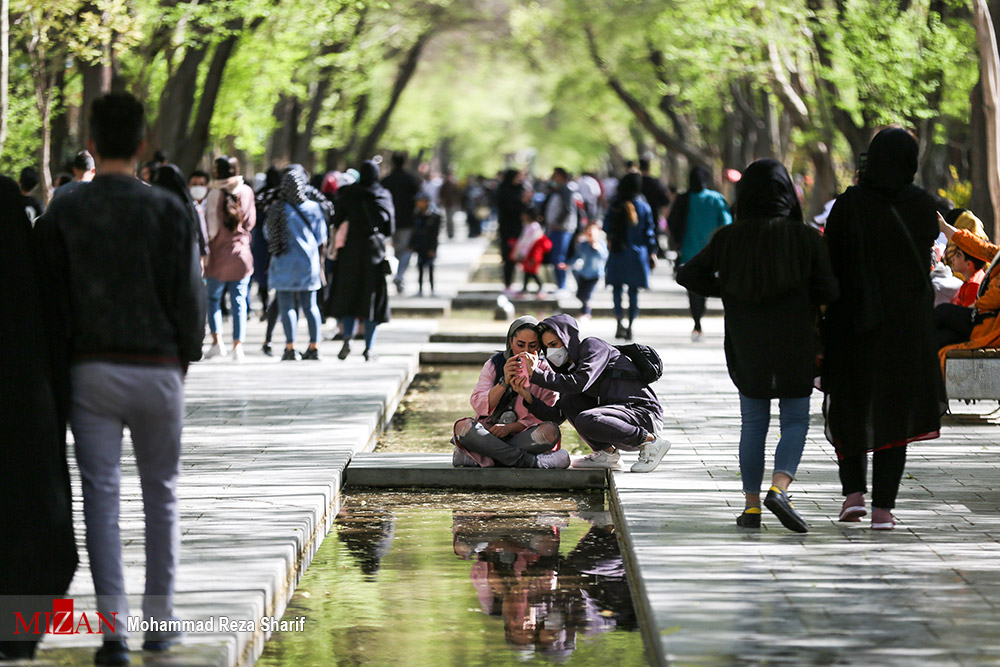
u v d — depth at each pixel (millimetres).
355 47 60312
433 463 16531
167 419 9273
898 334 12211
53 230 9094
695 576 11023
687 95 57531
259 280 31141
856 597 10430
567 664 10008
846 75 37875
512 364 15742
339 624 11039
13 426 9062
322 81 63750
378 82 81312
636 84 70625
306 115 67438
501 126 148875
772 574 11102
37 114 36906
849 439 12406
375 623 11047
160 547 9453
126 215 9086
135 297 9078
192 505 13898
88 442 9172
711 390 22828
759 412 12648
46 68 32844
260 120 51719
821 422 19422
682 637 9438
